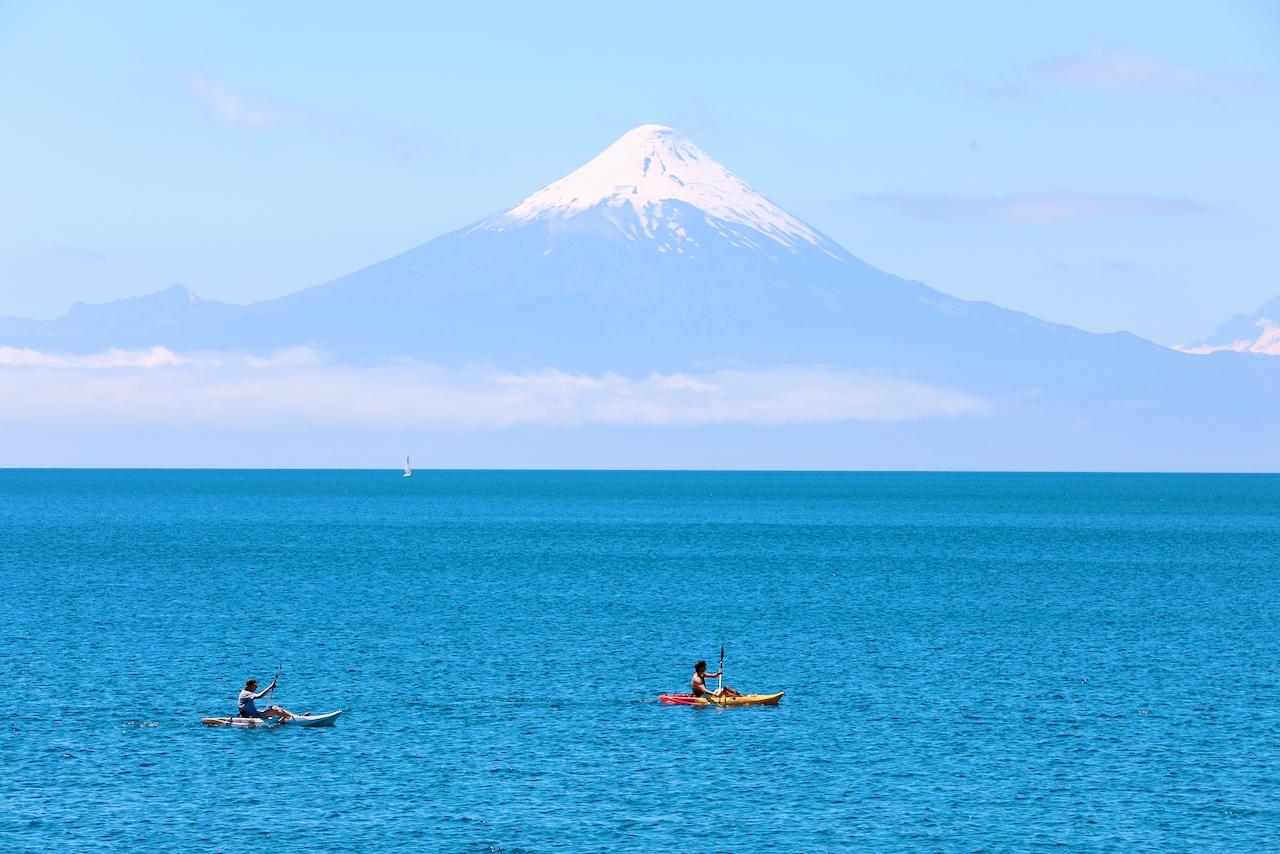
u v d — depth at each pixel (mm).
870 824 134125
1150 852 126812
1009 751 160750
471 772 151000
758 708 184500
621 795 143000
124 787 144125
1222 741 165625
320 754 157875
